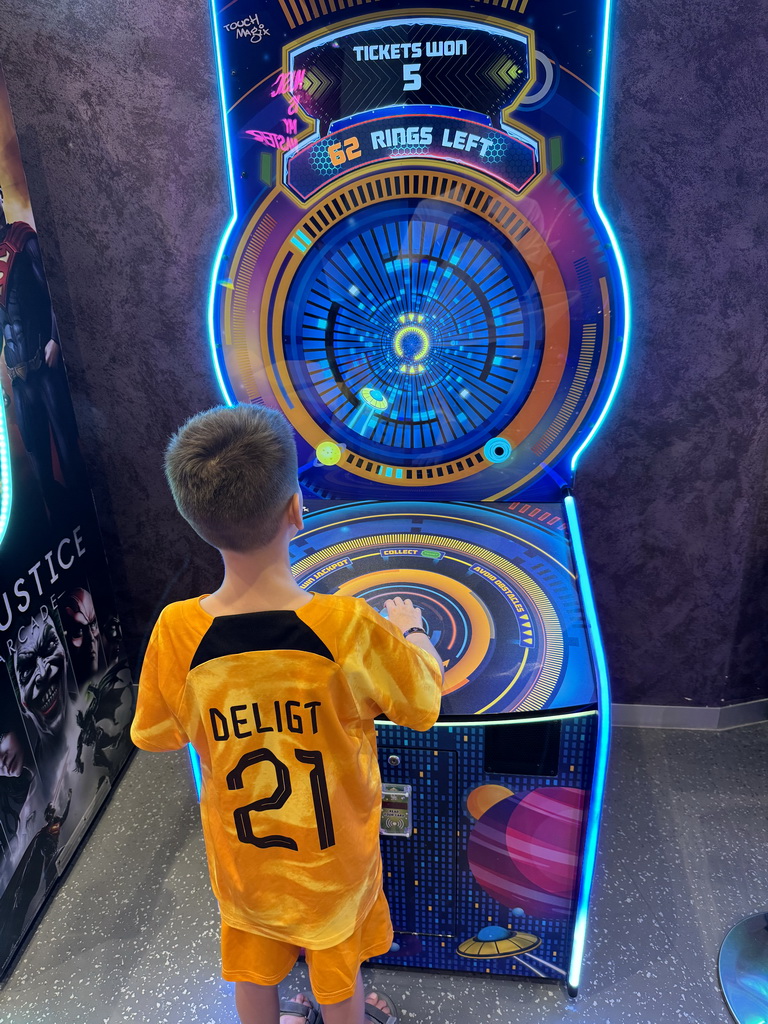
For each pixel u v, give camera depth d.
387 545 1.74
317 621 1.05
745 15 1.58
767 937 1.72
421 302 1.81
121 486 2.27
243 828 1.15
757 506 2.08
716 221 1.77
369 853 1.21
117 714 2.28
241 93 1.67
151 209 1.90
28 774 1.81
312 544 1.76
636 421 2.02
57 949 1.79
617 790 2.15
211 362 2.07
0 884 1.70
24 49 1.77
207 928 1.82
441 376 1.88
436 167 1.68
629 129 1.71
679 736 2.36
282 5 1.58
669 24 1.61
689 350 1.91
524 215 1.70
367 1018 1.58
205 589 2.40
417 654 1.14
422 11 1.55
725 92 1.65
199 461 1.02
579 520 2.03
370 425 1.95
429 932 1.60
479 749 1.34
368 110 1.65
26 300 1.82
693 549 2.16
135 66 1.76
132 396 2.14
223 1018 1.62
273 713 1.08
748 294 1.84
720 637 2.27
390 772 1.40
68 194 1.91
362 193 1.72
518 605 1.50
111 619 2.25
